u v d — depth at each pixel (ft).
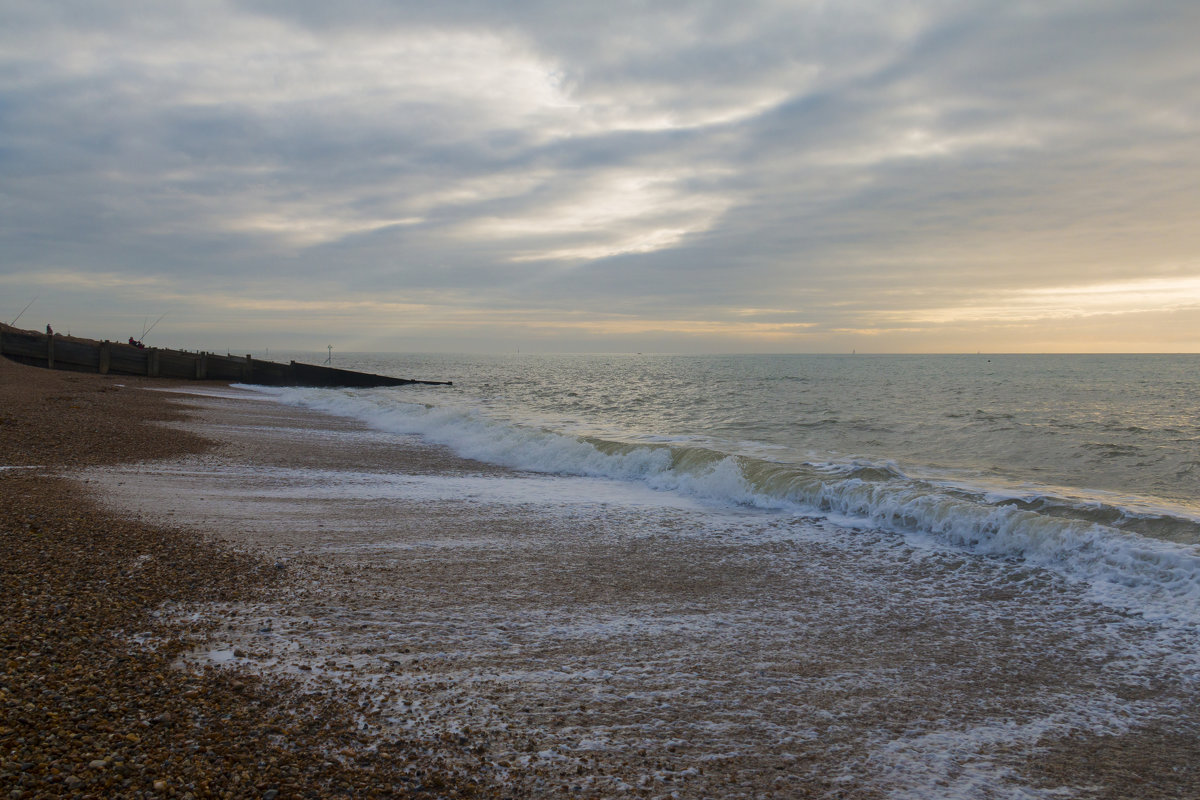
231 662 15.66
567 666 17.13
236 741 12.16
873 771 13.03
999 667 18.07
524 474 47.14
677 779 12.34
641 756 13.07
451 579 23.85
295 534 28.55
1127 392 134.41
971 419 83.82
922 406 103.96
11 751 10.77
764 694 16.11
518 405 114.32
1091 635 20.22
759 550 28.91
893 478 42.96
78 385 92.22
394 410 84.07
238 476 41.14
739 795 11.96
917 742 14.23
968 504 31.22
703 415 93.09
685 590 23.72
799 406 105.50
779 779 12.59
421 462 50.88
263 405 94.84
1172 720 15.43
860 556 28.19
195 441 53.57
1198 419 82.79
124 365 133.08
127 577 20.72
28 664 14.03
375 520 32.01
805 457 52.31
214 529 28.12
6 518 25.64
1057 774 13.21
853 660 18.33
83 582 19.75
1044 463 51.98
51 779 10.19
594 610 21.42
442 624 19.51
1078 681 17.31
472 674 16.26
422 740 12.96
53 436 48.03
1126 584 23.95
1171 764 13.65
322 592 21.40
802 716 15.12
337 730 13.02
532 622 20.12
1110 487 42.88
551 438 55.42
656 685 16.31
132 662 14.97
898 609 22.34
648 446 49.47
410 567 25.00
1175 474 47.34
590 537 30.48
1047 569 26.12
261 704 13.75
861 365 361.10
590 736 13.69
